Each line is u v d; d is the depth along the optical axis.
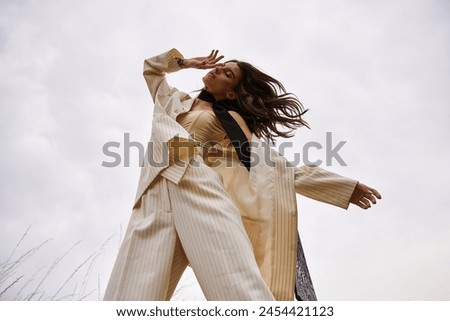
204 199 1.74
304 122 2.33
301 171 1.97
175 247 1.75
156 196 1.80
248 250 1.65
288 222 1.87
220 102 2.23
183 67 2.13
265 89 2.31
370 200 1.89
